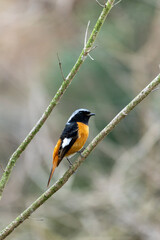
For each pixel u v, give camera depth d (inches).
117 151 615.8
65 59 697.6
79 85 689.0
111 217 535.5
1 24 706.8
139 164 565.3
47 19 705.0
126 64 663.1
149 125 606.2
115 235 522.0
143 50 657.0
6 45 713.0
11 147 719.7
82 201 531.2
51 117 677.9
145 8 701.9
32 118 692.7
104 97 687.7
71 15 700.7
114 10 702.5
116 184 540.7
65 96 691.4
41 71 719.7
